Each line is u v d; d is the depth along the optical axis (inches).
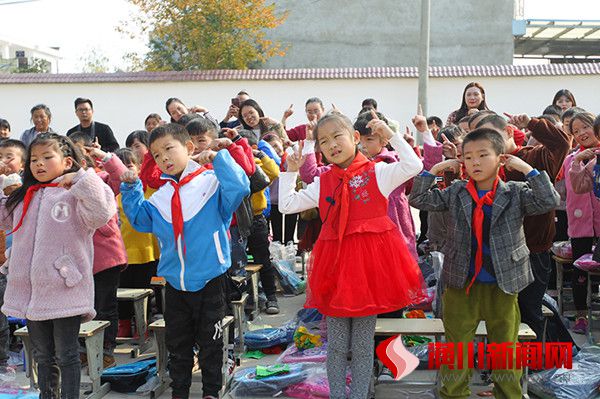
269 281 228.8
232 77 656.4
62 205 136.9
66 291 135.3
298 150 145.0
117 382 164.2
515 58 1273.4
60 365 137.7
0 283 177.3
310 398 152.6
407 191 175.9
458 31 1019.3
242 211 178.9
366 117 162.7
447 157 164.7
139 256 203.0
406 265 136.3
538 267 153.9
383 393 155.6
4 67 1322.6
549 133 152.1
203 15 852.6
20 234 138.8
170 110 285.7
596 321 202.2
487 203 135.4
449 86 661.9
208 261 141.0
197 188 143.9
